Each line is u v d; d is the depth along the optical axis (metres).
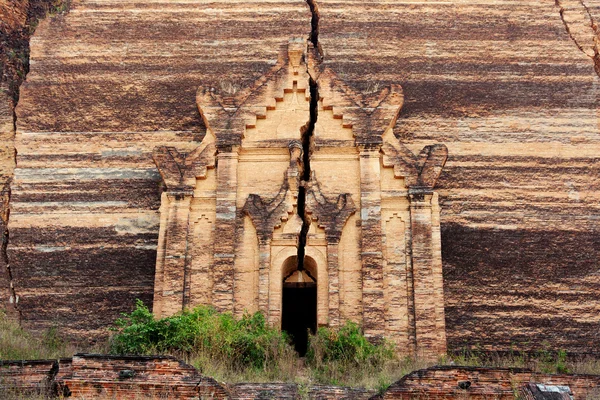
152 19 53.91
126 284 45.81
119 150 49.62
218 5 54.34
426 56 52.62
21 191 48.28
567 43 53.50
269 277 42.31
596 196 48.72
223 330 38.38
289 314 48.88
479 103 51.12
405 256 43.25
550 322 45.28
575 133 50.50
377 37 53.19
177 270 42.88
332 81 46.81
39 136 50.03
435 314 42.06
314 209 43.59
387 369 37.72
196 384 32.56
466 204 48.09
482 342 44.62
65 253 46.62
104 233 47.19
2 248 46.84
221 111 46.31
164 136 50.09
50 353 40.38
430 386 33.22
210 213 44.34
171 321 37.88
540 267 46.53
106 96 51.34
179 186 44.56
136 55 52.62
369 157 44.91
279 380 35.56
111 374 32.81
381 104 46.16
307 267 44.59
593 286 46.16
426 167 44.75
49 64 52.34
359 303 42.03
